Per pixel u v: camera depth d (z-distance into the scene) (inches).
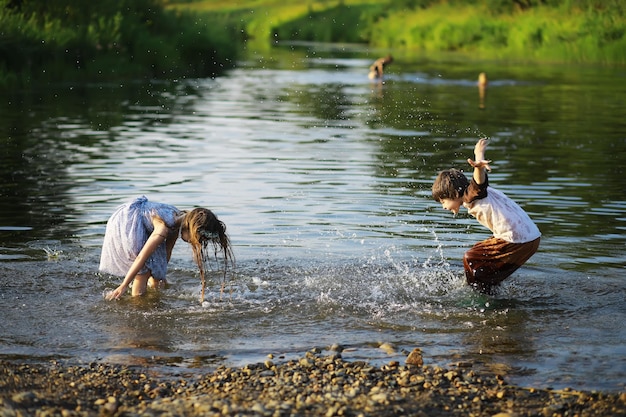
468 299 291.3
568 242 354.9
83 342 249.0
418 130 706.2
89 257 332.2
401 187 464.4
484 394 213.8
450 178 299.6
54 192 441.1
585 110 855.7
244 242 355.6
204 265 327.3
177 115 792.3
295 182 474.0
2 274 308.5
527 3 2022.6
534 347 247.3
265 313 276.8
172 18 1459.2
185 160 542.0
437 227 382.0
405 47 2194.9
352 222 388.5
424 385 218.4
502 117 799.1
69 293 292.7
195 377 224.8
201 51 1379.2
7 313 271.4
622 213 405.4
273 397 210.1
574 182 478.3
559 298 291.7
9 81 1007.0
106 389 215.3
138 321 267.6
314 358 236.7
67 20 1219.9
